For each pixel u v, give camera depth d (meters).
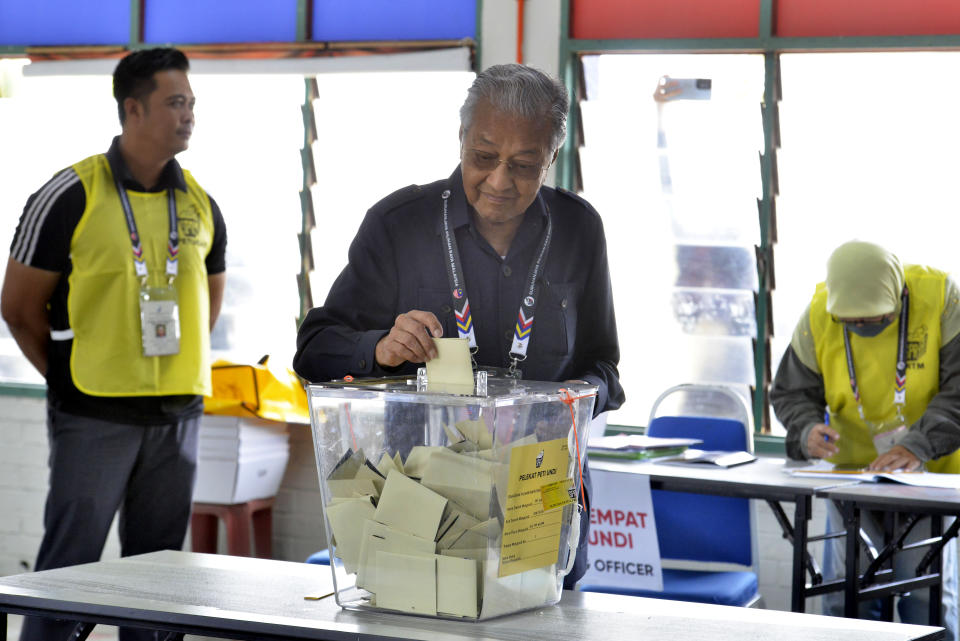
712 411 4.30
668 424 3.85
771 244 4.38
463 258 1.83
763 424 4.41
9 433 5.04
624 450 3.52
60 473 3.18
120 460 3.22
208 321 3.47
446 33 4.61
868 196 4.26
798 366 3.59
